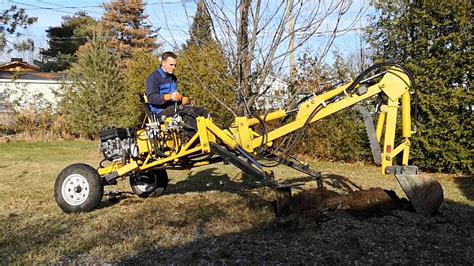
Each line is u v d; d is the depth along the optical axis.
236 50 8.29
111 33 43.06
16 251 4.91
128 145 6.71
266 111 11.30
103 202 7.15
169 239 5.21
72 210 6.43
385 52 11.77
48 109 21.31
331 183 8.96
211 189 8.44
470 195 8.11
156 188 7.60
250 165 6.07
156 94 6.64
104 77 19.77
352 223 5.40
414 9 10.94
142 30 43.47
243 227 5.54
